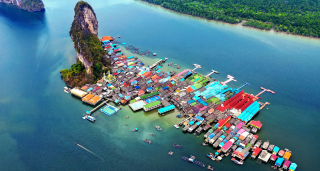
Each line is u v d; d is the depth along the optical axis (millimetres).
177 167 173625
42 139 197000
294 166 171125
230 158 180875
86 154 183750
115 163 176625
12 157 181375
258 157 178625
